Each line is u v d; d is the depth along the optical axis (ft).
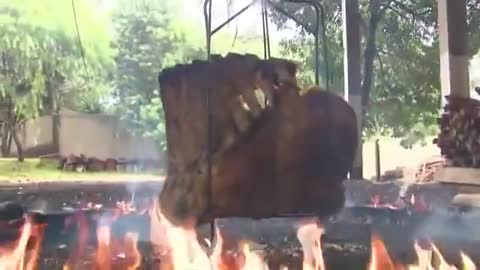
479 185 10.18
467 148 10.75
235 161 9.12
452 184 10.21
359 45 11.01
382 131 10.99
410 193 9.99
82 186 9.20
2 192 8.87
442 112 11.25
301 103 9.48
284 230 8.93
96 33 9.96
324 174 9.46
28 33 10.02
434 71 11.54
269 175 9.21
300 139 9.34
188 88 9.19
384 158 10.66
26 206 8.77
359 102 10.83
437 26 11.77
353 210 9.48
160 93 9.41
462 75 11.39
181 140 9.16
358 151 10.05
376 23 11.58
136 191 9.14
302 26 10.32
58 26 10.05
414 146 10.89
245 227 8.93
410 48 11.64
